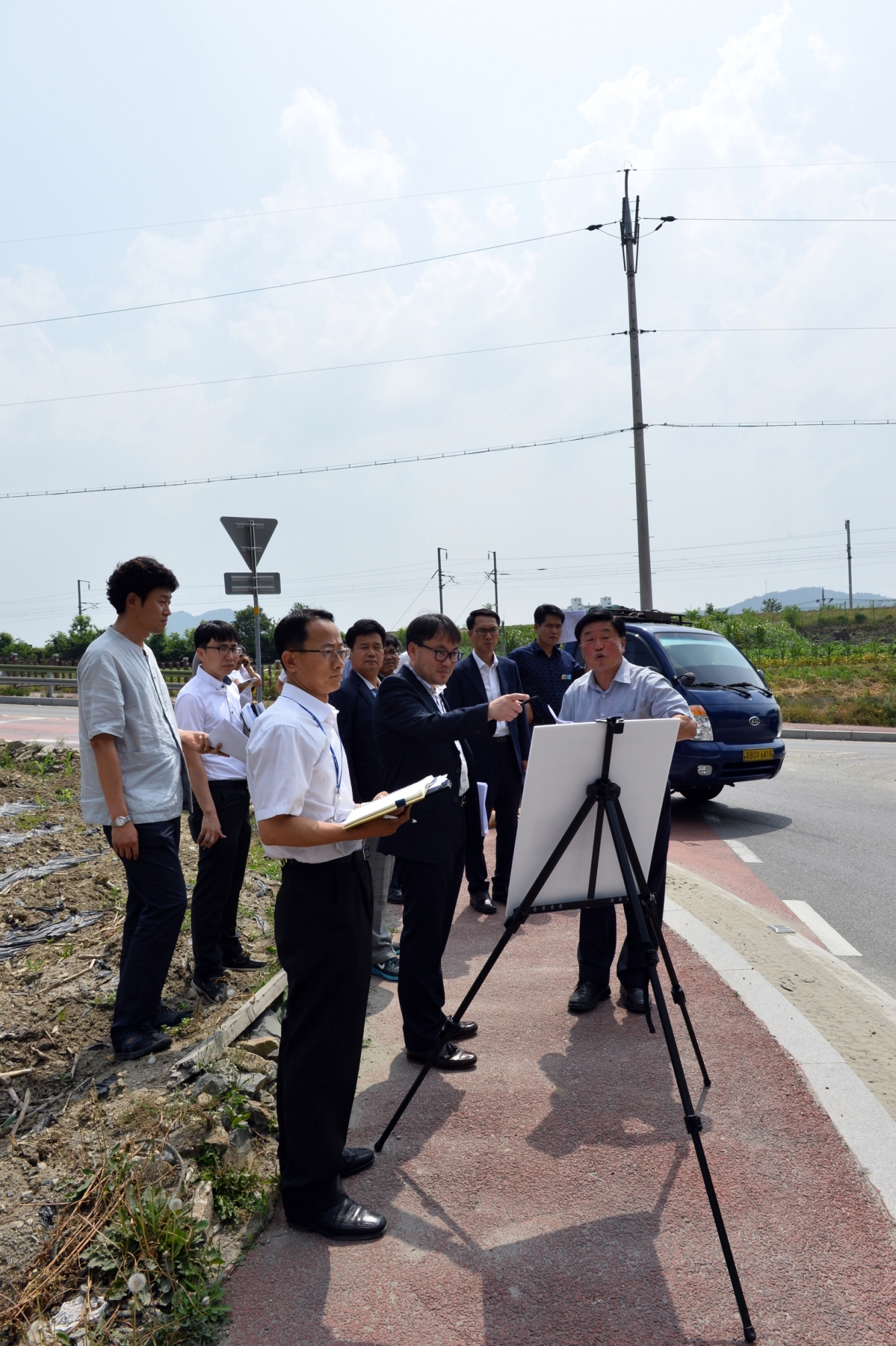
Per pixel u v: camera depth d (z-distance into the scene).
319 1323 2.26
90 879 5.39
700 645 10.00
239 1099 3.11
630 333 21.52
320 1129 2.63
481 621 5.75
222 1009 3.93
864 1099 3.18
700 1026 3.81
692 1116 2.40
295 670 2.72
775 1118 3.09
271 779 2.55
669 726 3.07
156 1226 2.45
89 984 4.08
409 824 3.59
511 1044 3.78
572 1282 2.37
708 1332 2.19
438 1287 2.38
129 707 3.59
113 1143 2.88
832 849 7.83
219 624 4.52
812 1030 3.74
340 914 2.65
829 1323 2.21
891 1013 4.20
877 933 5.61
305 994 2.67
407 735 3.55
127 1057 3.46
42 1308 2.28
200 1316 2.26
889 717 18.11
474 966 4.72
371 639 5.03
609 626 4.22
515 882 3.12
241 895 5.52
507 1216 2.65
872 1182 2.73
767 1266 2.41
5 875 5.45
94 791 3.60
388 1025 4.07
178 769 3.76
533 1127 3.12
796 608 63.00
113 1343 2.18
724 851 7.75
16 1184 2.72
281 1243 2.59
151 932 3.55
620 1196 2.72
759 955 4.68
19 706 23.95
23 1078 3.36
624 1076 3.45
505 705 3.34
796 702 20.91
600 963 4.17
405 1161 2.95
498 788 5.70
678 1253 2.47
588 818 3.12
